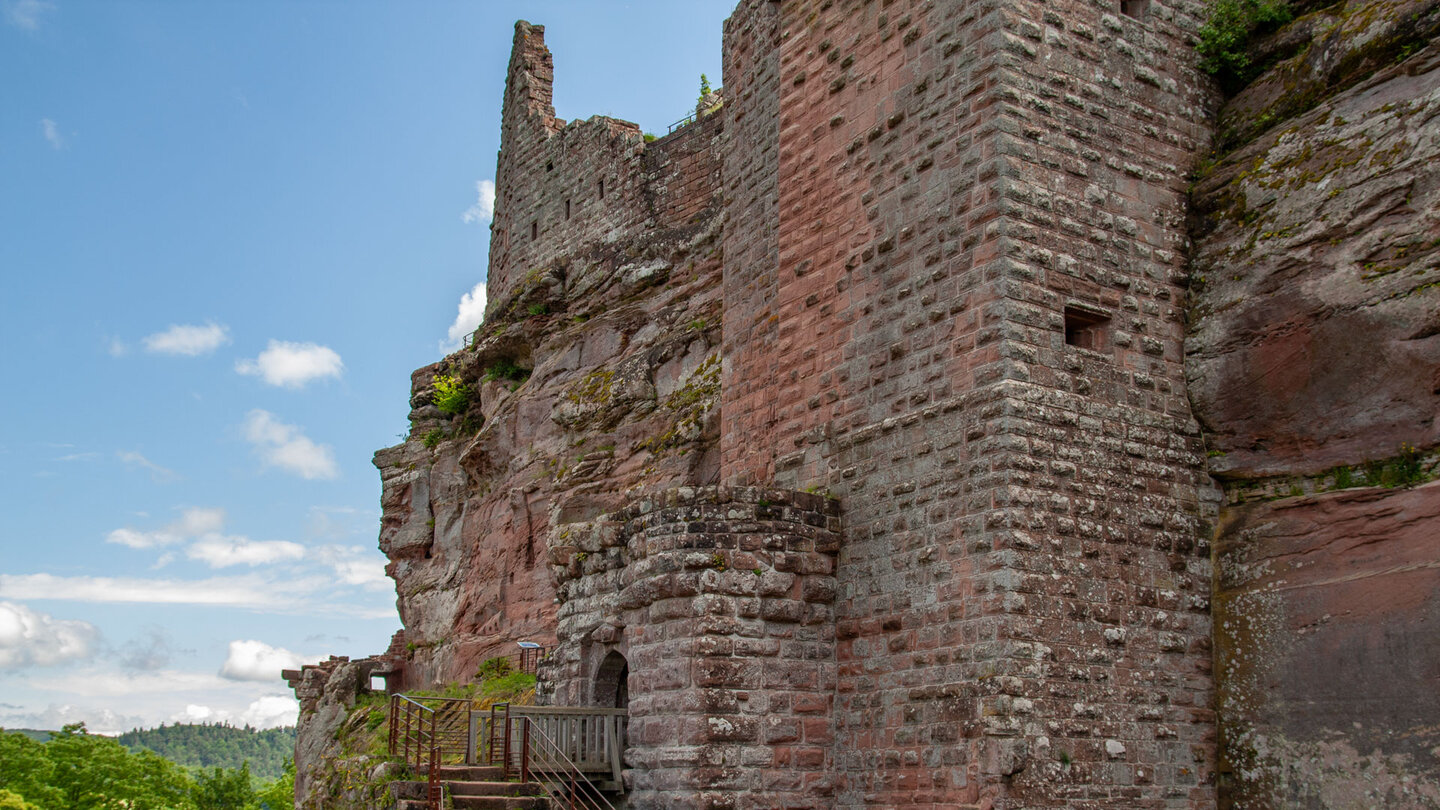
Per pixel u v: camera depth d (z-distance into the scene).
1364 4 16.72
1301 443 15.40
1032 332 15.59
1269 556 15.38
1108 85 17.06
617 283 34.59
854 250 18.16
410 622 41.78
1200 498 16.22
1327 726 14.21
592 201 37.75
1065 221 16.20
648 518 16.91
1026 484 15.02
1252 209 16.55
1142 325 16.50
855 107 18.66
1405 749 13.38
